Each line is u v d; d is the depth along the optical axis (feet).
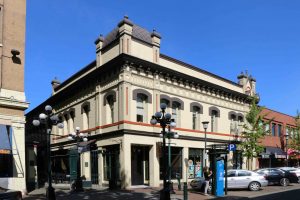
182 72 100.78
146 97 90.27
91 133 97.76
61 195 70.59
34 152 88.84
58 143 117.70
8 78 69.36
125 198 65.10
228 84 120.67
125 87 84.99
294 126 170.91
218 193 71.20
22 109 70.03
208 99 110.11
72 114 113.29
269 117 149.48
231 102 120.98
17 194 40.52
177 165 97.30
